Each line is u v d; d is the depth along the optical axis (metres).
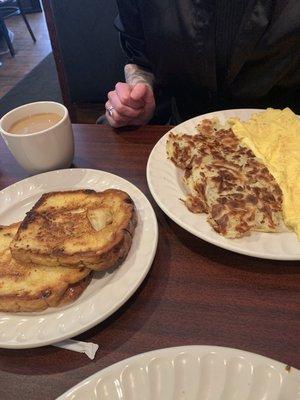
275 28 0.93
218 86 1.13
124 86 0.94
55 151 0.74
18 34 4.11
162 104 1.29
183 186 0.69
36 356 0.48
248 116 0.88
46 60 3.41
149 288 0.55
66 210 0.63
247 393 0.40
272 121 0.84
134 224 0.59
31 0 4.68
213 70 1.05
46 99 2.76
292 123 0.82
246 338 0.48
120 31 1.19
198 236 0.57
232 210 0.58
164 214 0.68
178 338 0.49
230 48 1.01
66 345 0.48
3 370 0.47
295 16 0.91
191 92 1.18
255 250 0.54
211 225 0.59
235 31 0.98
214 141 0.77
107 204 0.63
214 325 0.50
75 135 0.91
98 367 0.47
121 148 0.85
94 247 0.54
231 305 0.52
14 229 0.62
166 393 0.41
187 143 0.75
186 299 0.53
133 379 0.42
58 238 0.56
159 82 1.17
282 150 0.76
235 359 0.42
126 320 0.51
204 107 1.21
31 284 0.53
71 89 2.05
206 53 1.01
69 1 1.77
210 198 0.63
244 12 0.94
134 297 0.54
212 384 0.41
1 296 0.50
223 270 0.57
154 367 0.42
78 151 0.85
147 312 0.52
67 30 1.86
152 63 1.13
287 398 0.39
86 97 2.07
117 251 0.54
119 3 1.11
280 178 0.67
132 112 0.89
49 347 0.49
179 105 1.25
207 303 0.53
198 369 0.42
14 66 3.37
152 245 0.57
